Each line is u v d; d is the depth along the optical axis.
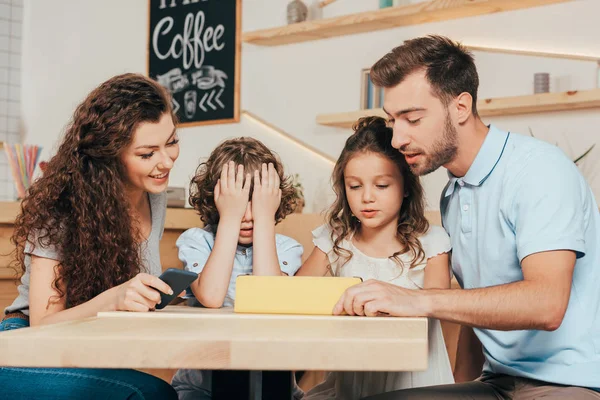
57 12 4.61
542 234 1.39
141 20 4.26
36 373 1.27
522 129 2.88
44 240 1.44
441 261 1.70
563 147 2.78
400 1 3.16
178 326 1.01
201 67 3.97
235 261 1.70
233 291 1.69
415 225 1.71
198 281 1.56
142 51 4.25
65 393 1.23
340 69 3.42
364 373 1.58
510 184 1.50
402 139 1.55
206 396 1.57
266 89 3.72
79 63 4.50
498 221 1.54
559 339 1.48
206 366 0.86
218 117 3.89
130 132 1.47
